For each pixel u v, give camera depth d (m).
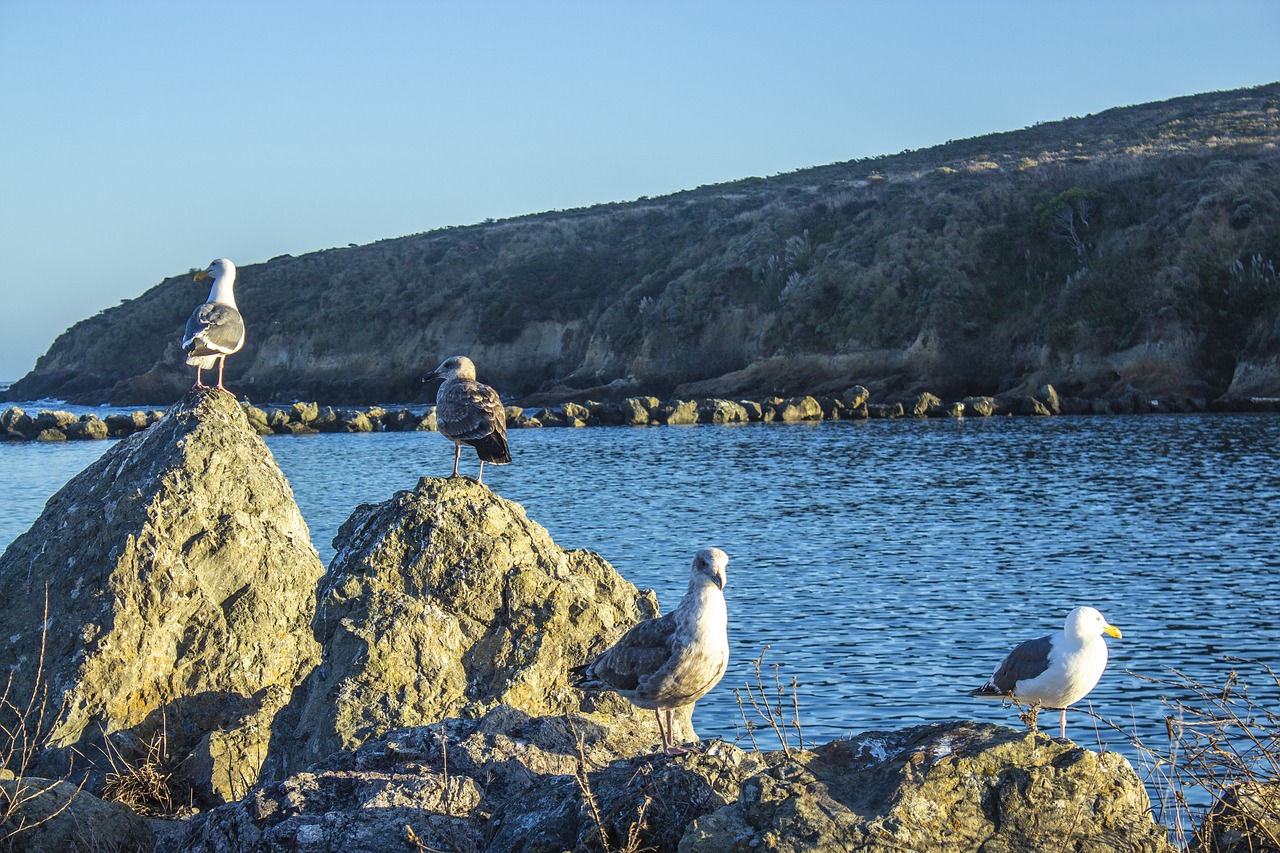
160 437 13.48
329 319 131.75
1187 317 83.81
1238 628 21.67
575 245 134.88
